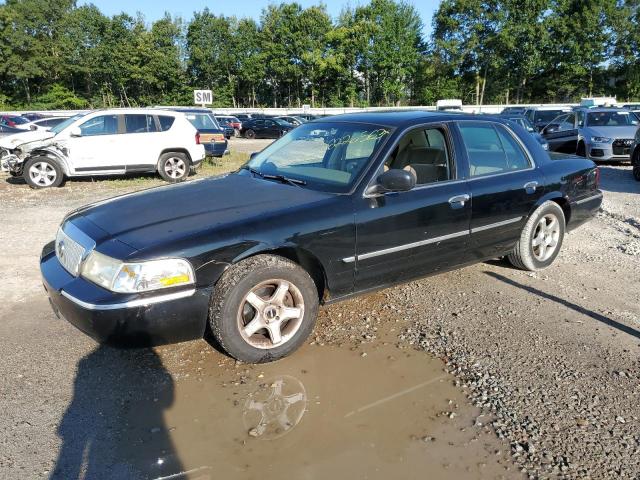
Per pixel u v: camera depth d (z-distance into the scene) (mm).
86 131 11125
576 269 5309
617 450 2619
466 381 3236
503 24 54188
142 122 11648
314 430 2758
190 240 3059
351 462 2521
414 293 4609
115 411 2908
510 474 2457
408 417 2881
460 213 4137
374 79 64062
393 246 3779
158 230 3160
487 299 4484
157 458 2541
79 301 2980
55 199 9352
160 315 2979
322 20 61906
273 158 4473
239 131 34469
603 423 2830
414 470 2473
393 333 3859
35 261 5504
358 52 60438
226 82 69188
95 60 63688
